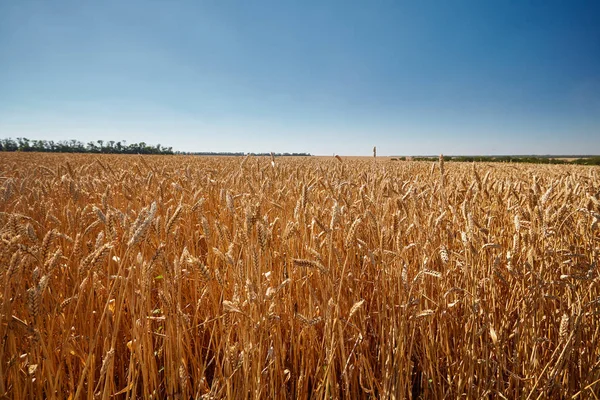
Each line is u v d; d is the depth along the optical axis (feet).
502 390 8.11
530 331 8.27
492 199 13.66
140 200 13.71
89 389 6.14
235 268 6.42
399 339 6.96
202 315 9.44
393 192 12.23
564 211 9.57
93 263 5.95
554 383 7.29
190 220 12.37
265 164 23.49
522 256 9.17
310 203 12.29
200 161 52.85
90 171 26.91
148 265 6.02
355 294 8.69
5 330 5.33
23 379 6.45
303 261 6.44
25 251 5.54
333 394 7.04
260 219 7.25
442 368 8.98
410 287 7.06
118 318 5.75
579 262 8.33
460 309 9.30
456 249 10.96
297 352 8.05
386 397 6.94
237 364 5.90
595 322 8.77
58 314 6.12
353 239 7.47
